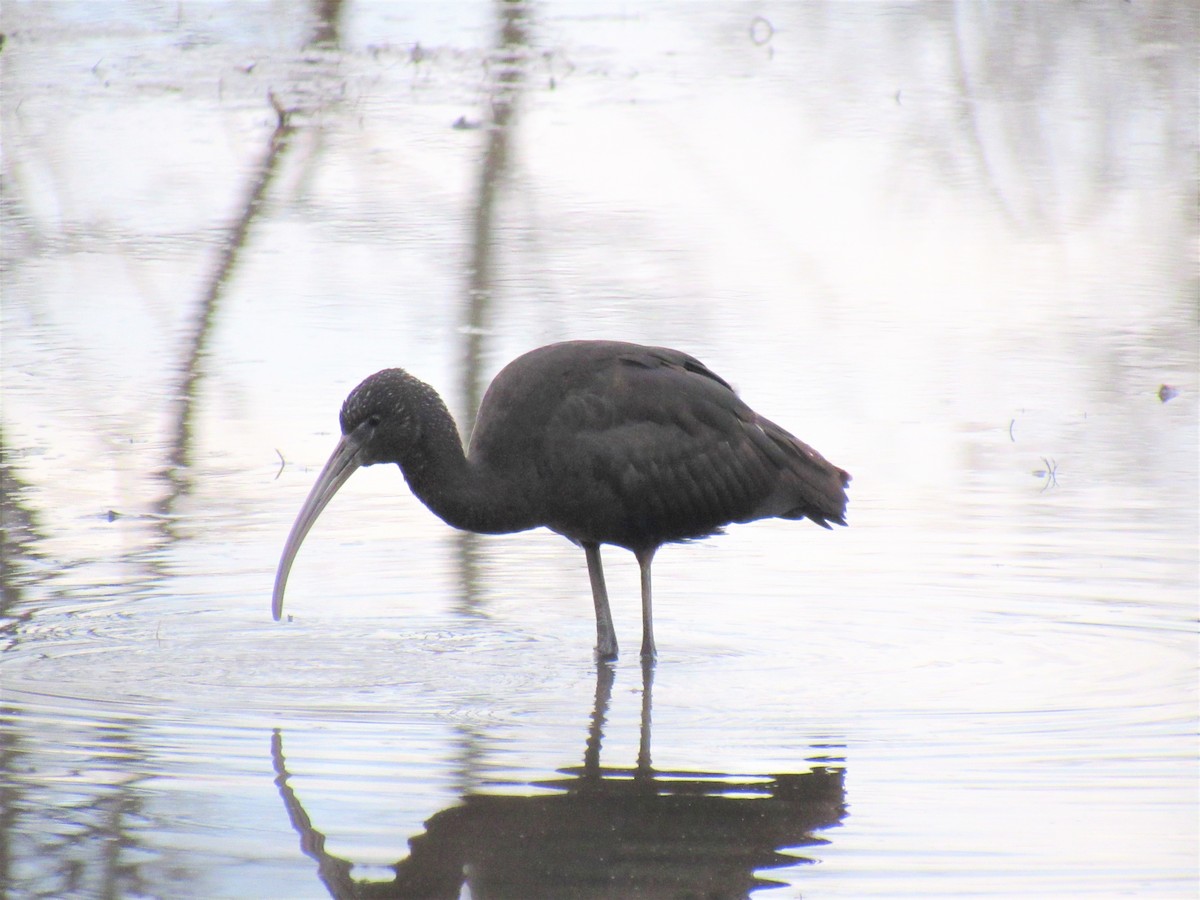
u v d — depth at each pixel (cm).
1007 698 1018
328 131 2669
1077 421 1586
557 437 1091
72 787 884
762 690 1038
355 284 1983
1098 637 1120
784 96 2908
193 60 3008
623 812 859
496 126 2700
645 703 1016
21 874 797
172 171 2456
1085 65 3066
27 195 2338
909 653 1100
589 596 1223
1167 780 894
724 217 2289
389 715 991
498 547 1322
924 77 3017
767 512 1161
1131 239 2227
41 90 2841
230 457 1499
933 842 825
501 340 1783
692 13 3438
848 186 2452
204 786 888
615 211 2300
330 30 3145
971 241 2208
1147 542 1295
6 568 1241
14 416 1586
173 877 796
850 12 3434
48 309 1897
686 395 1126
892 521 1353
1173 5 3288
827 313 1909
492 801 873
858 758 925
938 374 1714
